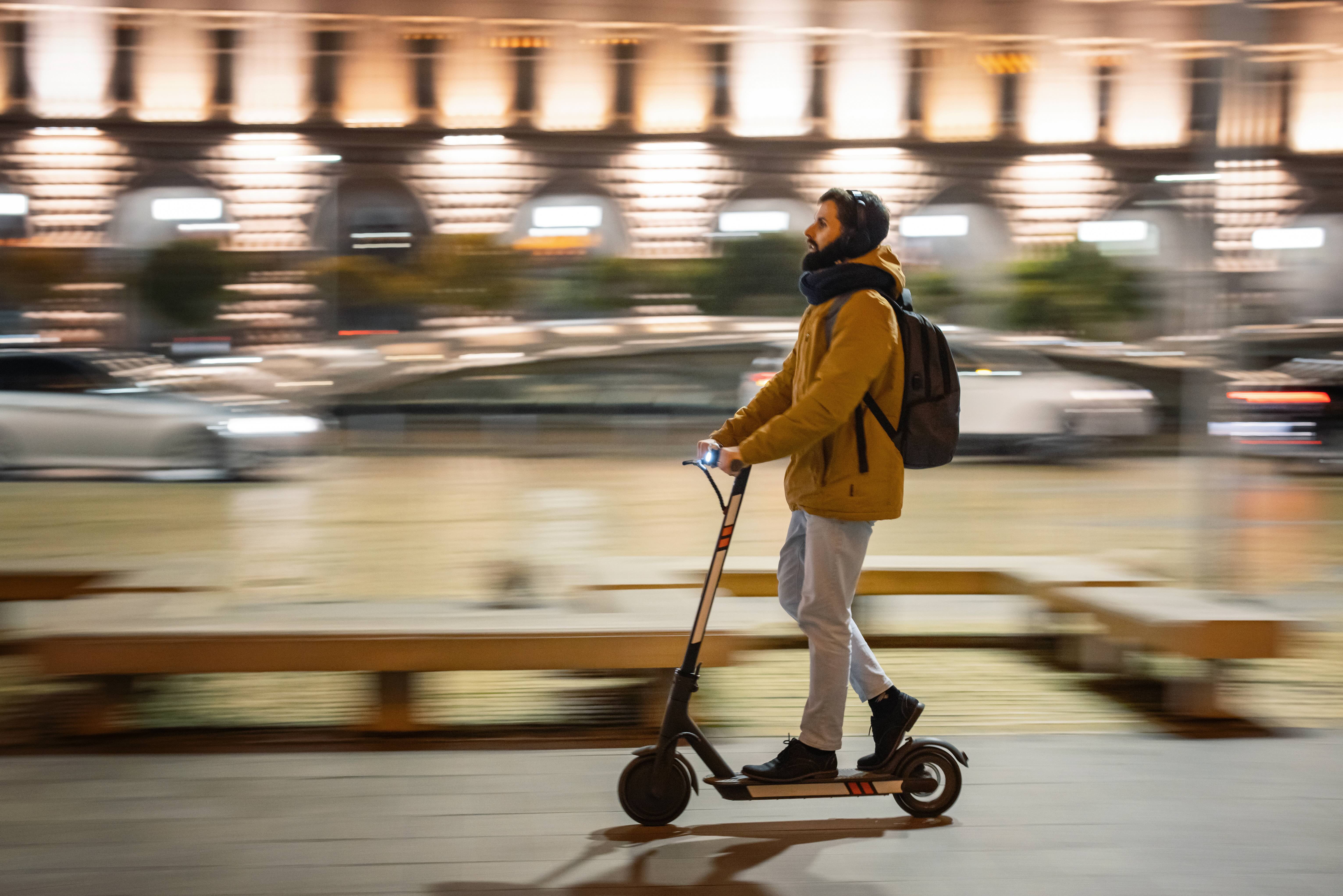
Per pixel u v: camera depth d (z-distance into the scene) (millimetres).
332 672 4352
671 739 3023
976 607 6020
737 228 23828
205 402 11258
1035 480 11578
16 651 4844
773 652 5066
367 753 3645
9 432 10641
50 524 8523
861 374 2848
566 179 23625
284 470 12141
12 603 5734
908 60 22906
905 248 24047
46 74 22391
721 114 23484
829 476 2965
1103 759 3621
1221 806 3230
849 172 23875
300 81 22906
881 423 2961
